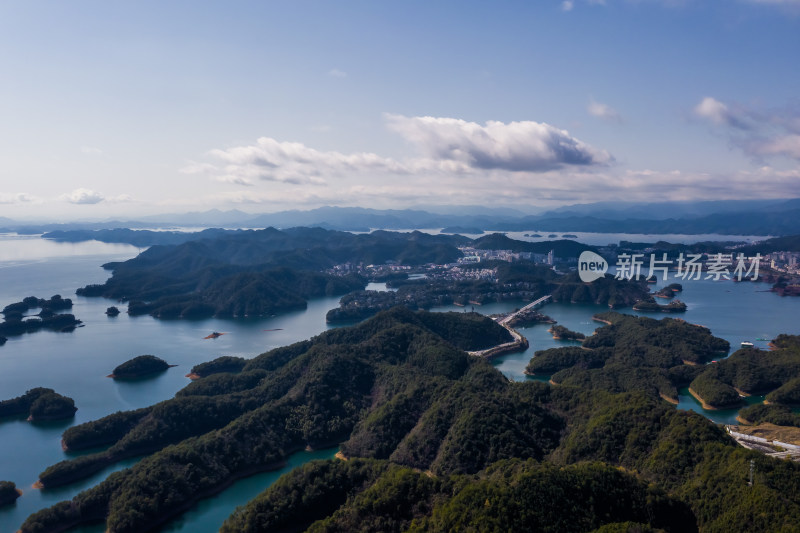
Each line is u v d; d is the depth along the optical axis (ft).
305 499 526.57
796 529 379.35
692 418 568.41
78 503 553.23
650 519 442.91
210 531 538.47
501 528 404.77
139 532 529.04
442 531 427.74
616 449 581.12
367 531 460.55
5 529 546.67
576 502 440.45
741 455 483.92
